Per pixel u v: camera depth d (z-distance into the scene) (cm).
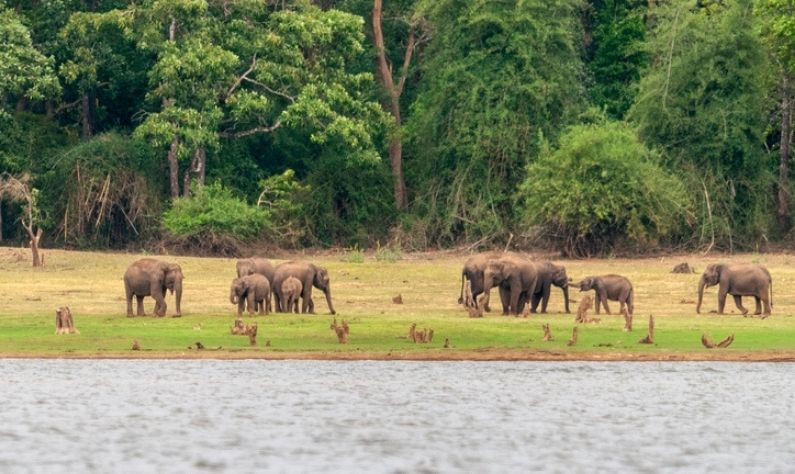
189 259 5434
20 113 6431
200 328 3669
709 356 3347
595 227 5816
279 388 2894
